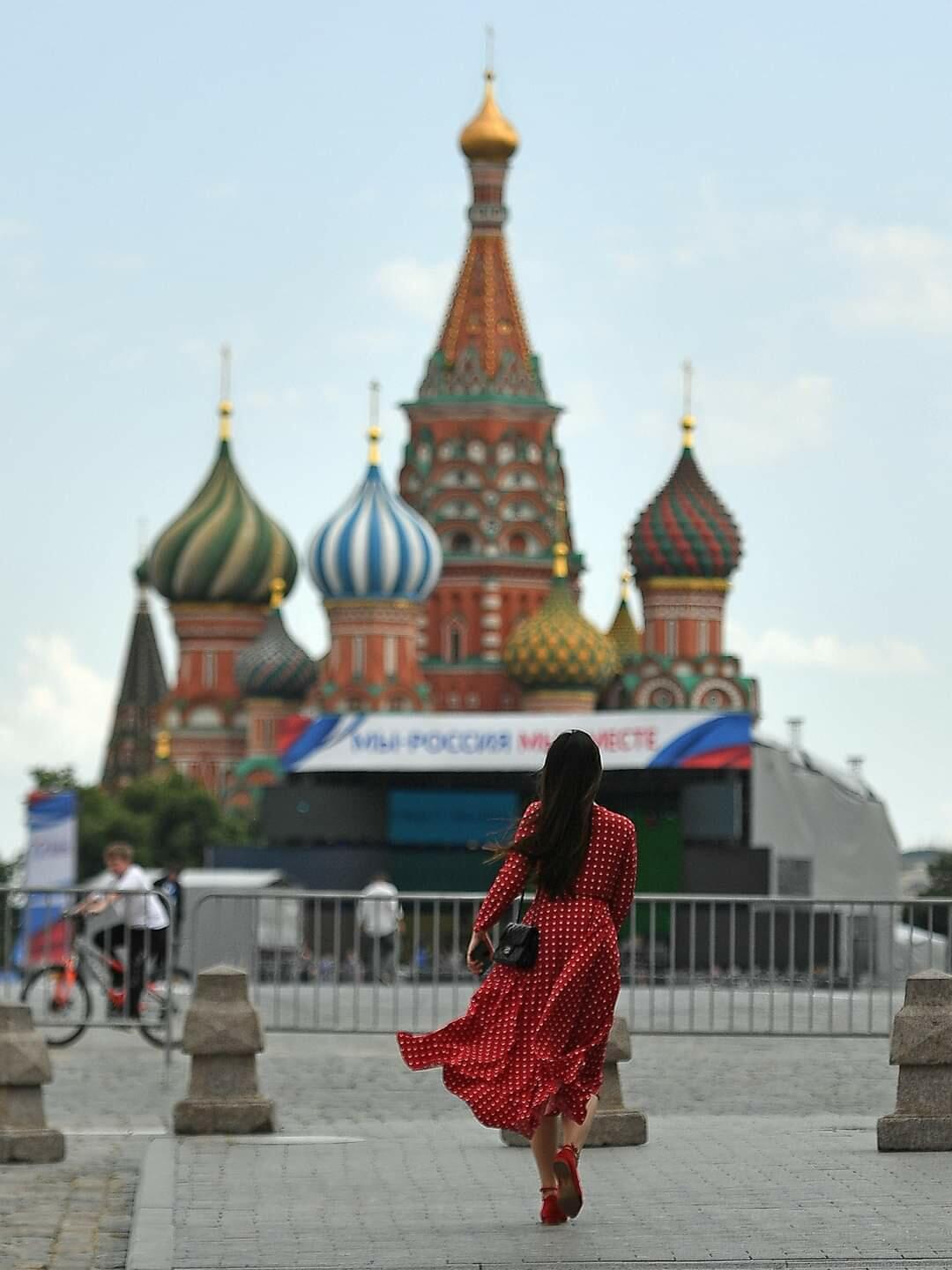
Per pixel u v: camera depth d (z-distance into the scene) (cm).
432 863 9556
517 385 17050
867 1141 2003
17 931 3662
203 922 3659
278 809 9631
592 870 1558
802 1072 3014
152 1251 1433
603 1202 1622
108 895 3441
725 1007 3425
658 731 8588
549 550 16950
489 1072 1518
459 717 9362
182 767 18800
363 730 9419
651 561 16838
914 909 3528
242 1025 2162
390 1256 1414
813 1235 1471
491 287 17225
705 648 16850
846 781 8594
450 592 16850
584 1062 1531
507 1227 1521
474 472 16950
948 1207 1583
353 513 16138
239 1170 1834
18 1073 2078
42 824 7462
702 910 3828
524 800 9450
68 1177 1962
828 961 3309
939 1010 1917
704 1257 1395
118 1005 3625
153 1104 2723
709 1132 2112
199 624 18938
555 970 1541
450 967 4262
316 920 3503
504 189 17362
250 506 19125
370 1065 3173
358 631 16112
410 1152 1977
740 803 8512
